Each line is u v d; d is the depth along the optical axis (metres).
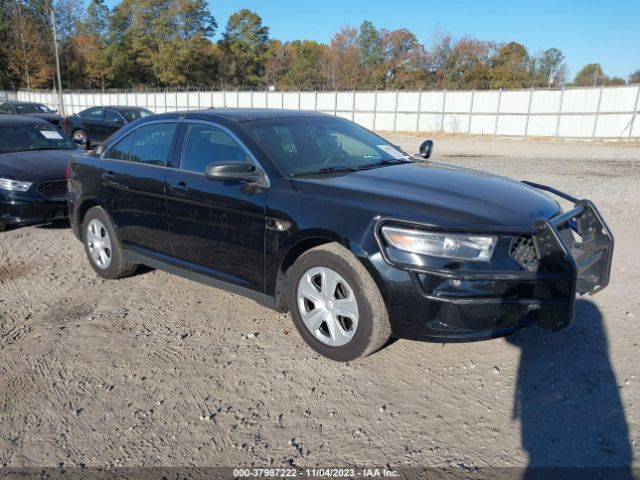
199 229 4.20
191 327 4.19
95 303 4.70
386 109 36.41
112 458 2.74
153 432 2.94
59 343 3.95
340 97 37.75
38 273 5.54
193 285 5.09
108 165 5.04
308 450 2.77
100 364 3.64
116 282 5.21
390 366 3.55
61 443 2.86
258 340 3.95
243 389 3.32
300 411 3.10
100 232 5.23
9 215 6.85
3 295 4.94
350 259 3.33
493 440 2.82
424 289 3.11
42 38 67.50
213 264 4.18
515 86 60.25
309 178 3.77
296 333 4.05
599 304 4.50
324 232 3.40
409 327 3.18
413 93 35.22
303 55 77.38
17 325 4.28
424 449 2.76
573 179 12.03
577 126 30.70
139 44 68.69
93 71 71.38
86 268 5.66
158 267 4.70
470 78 61.62
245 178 3.77
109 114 20.39
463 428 2.92
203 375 3.49
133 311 4.51
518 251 3.19
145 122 4.91
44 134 8.45
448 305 3.07
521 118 32.19
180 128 4.53
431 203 3.30
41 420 3.06
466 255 3.09
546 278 3.07
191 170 4.31
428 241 3.11
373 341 3.34
